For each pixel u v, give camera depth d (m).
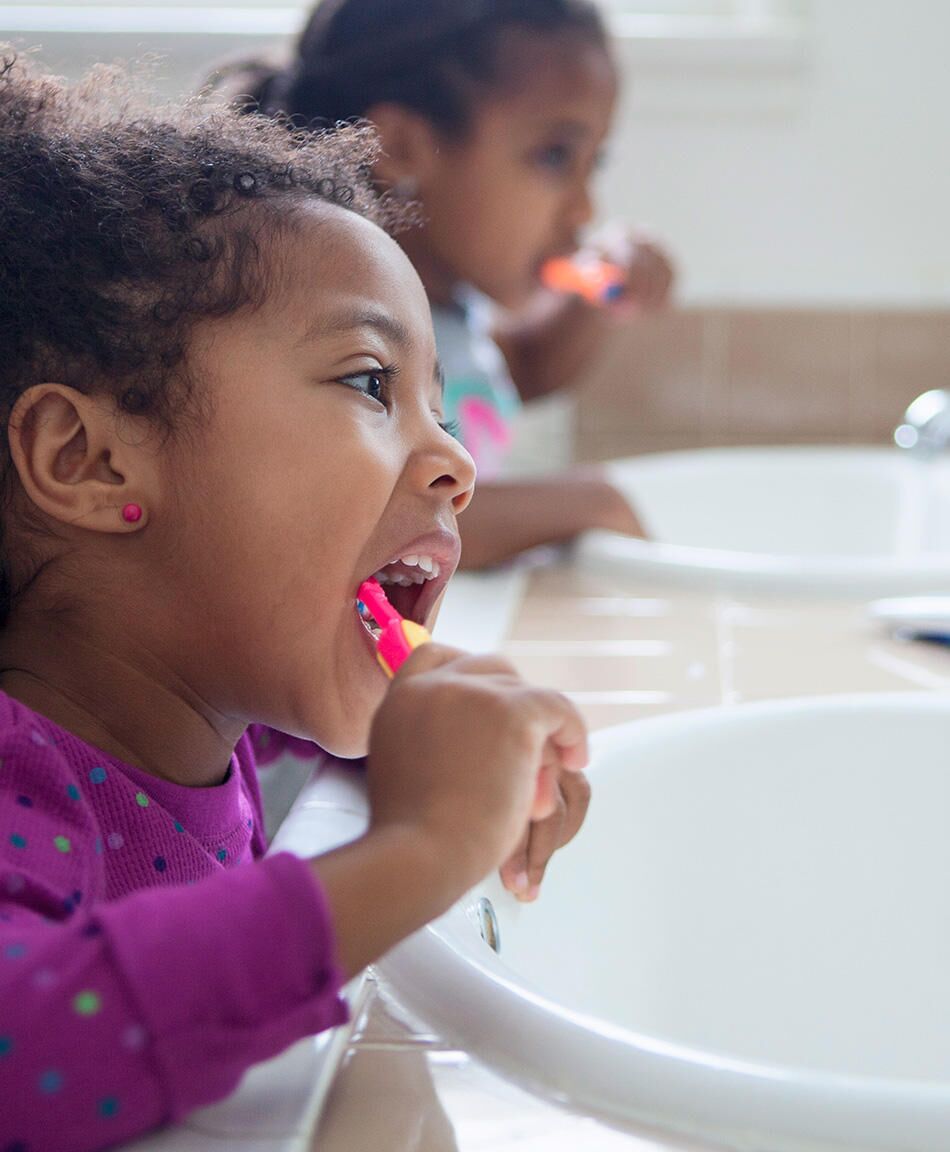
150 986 0.33
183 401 0.50
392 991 0.44
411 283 0.55
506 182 1.26
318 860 0.37
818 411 1.79
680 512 1.54
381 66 1.23
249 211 0.52
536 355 1.63
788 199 1.79
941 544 1.51
